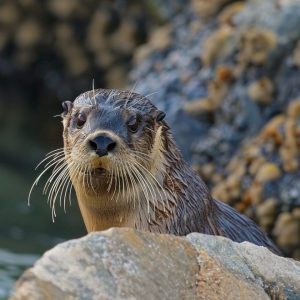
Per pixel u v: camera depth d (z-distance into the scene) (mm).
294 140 30469
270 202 30359
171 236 15094
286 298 15414
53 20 49062
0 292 26172
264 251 15914
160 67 36438
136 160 18797
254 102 32219
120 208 19266
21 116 47062
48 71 49406
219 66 33438
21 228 34031
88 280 13742
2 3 49500
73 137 19188
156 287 14258
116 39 46812
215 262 15180
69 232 34125
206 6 37281
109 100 19562
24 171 40062
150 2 44094
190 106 33594
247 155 31344
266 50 32125
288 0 32906
